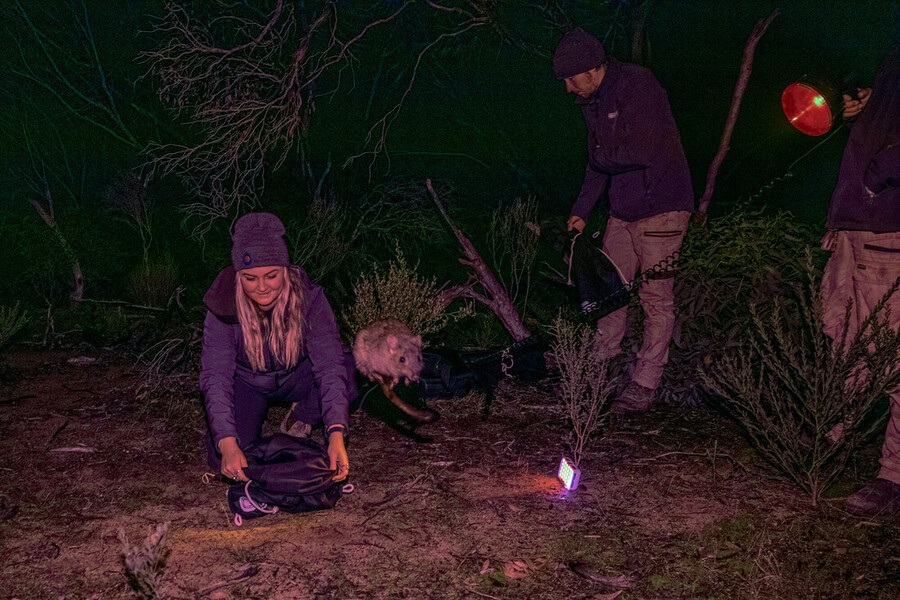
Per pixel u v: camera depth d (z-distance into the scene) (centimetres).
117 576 290
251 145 724
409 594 280
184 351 554
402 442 432
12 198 1129
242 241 298
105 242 846
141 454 412
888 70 333
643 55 691
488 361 514
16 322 647
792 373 414
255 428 356
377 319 516
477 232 937
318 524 333
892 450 348
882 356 330
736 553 311
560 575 295
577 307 525
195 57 671
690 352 487
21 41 1124
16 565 299
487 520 338
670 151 450
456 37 943
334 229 742
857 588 286
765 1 1089
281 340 323
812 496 355
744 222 508
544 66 1173
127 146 1120
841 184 351
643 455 412
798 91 346
